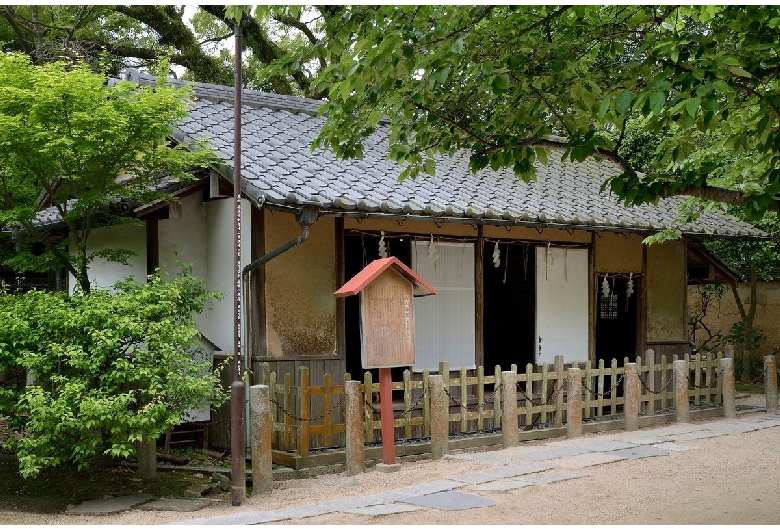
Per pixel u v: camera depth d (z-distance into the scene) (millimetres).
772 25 6117
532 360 11812
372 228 10234
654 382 12742
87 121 7867
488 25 7027
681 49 6191
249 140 10617
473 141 8336
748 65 6281
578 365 11562
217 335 9977
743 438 10414
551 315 11977
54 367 8211
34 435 7633
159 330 7918
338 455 8883
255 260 9344
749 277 18438
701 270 14750
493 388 11094
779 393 16000
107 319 7758
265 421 7914
